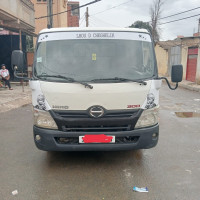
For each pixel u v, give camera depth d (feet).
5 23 51.78
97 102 12.41
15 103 34.60
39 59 13.83
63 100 12.45
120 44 14.03
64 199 11.00
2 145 17.94
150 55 14.23
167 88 61.21
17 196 11.21
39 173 13.50
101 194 11.41
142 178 12.95
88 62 13.53
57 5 91.86
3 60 61.21
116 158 15.47
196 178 13.01
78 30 14.35
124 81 12.86
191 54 77.61
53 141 12.84
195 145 18.19
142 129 13.01
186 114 29.17
